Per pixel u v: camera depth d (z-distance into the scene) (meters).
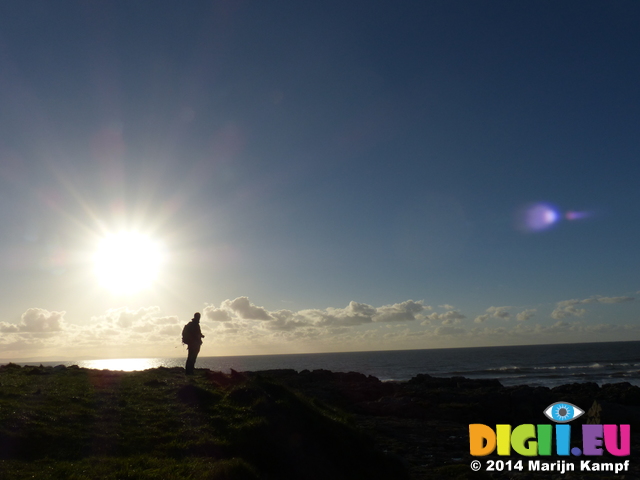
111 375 20.66
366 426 20.34
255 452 11.10
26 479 8.06
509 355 190.12
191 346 20.39
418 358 187.75
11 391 14.52
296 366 143.75
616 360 134.50
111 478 8.57
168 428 11.99
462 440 19.44
